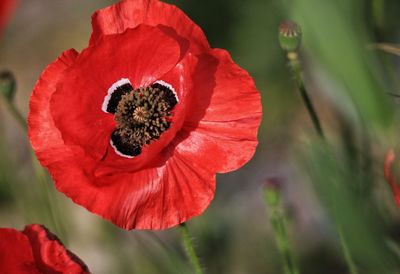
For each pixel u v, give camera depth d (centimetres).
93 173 57
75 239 83
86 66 57
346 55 62
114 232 79
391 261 66
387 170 63
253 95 57
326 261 83
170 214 58
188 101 57
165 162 58
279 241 63
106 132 58
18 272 57
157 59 58
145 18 58
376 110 63
